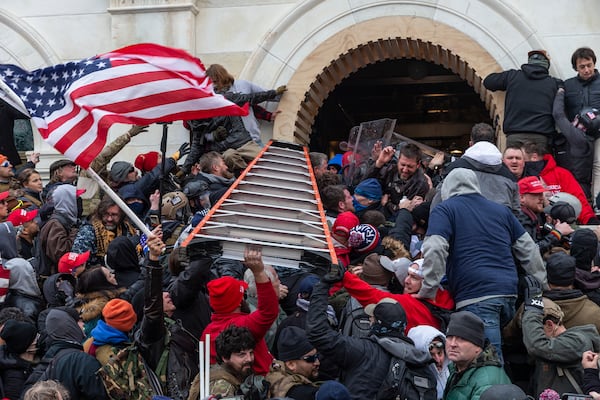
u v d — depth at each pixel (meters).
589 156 12.38
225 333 7.84
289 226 8.30
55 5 14.50
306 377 8.15
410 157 11.34
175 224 10.56
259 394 7.89
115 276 9.93
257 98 13.34
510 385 6.85
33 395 7.14
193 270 8.69
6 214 11.61
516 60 13.25
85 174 13.25
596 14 13.14
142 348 8.09
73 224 11.76
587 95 12.58
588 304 8.84
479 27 13.37
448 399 7.87
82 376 7.89
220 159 11.73
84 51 14.39
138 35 14.03
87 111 8.59
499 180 9.63
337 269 7.80
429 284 8.62
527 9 13.27
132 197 11.45
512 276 8.71
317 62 13.77
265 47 13.85
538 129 12.62
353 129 12.54
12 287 10.54
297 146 10.53
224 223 8.10
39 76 8.81
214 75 13.08
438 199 9.88
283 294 9.16
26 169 13.09
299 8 13.80
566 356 8.23
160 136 13.98
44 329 9.44
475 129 10.82
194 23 14.04
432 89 18.69
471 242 8.76
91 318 9.13
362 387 7.71
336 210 10.77
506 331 9.01
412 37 13.53
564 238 9.95
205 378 7.47
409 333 8.32
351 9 13.70
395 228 10.20
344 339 7.80
